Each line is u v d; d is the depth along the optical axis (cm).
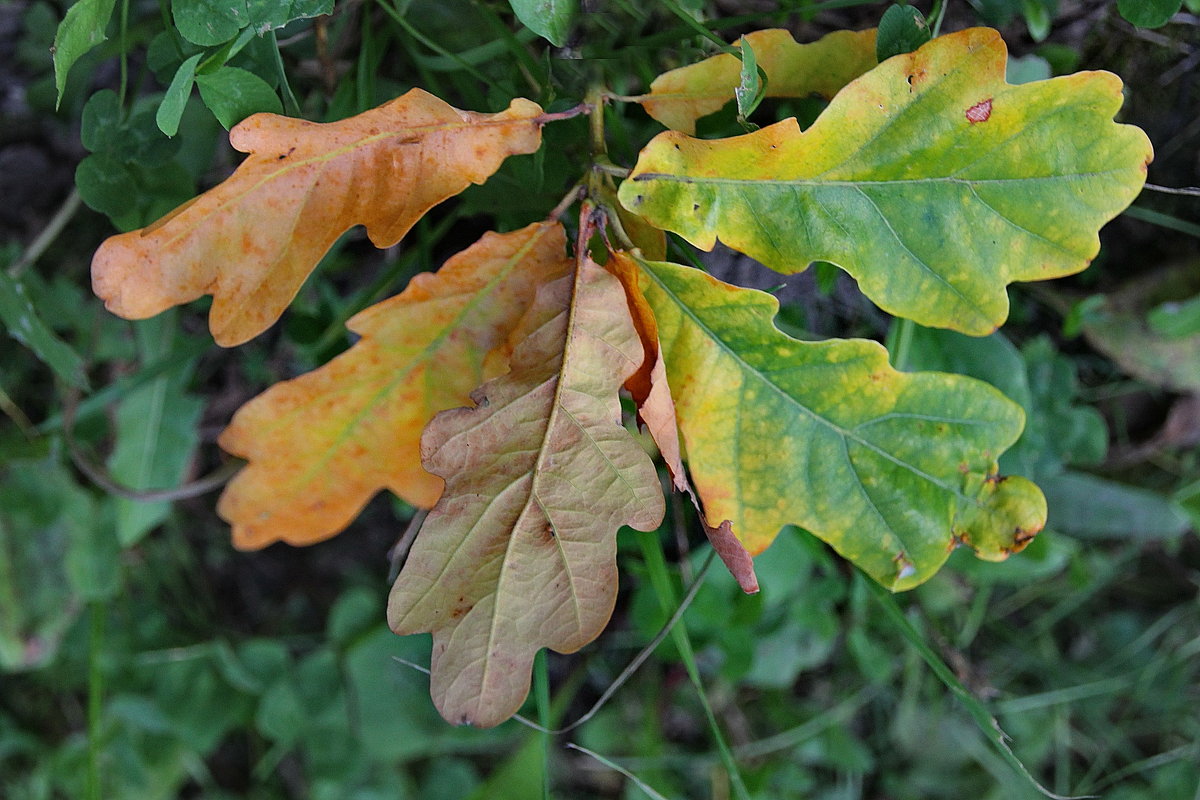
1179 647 60
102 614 57
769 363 41
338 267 53
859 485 41
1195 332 51
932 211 40
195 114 47
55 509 57
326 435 43
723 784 62
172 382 54
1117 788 62
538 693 44
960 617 58
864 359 41
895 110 40
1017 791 62
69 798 69
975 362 49
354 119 39
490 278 41
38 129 54
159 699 63
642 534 46
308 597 64
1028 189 40
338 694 62
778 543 54
